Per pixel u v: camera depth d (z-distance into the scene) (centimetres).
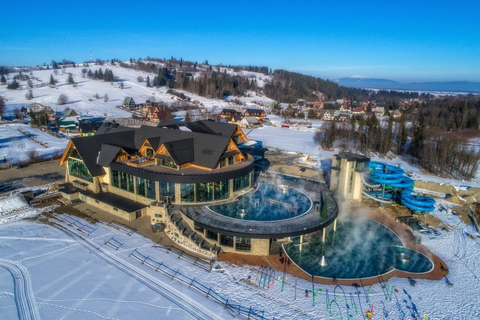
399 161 8850
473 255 3969
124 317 2770
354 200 5512
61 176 6656
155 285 3247
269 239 3797
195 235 4103
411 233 4528
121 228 4481
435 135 8875
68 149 5516
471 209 5362
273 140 11844
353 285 3319
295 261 3734
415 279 3450
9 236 4206
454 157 7488
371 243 4209
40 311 2812
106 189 5388
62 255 3762
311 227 3884
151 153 5378
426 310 2961
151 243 4100
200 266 3616
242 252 3862
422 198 5025
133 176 4925
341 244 4166
